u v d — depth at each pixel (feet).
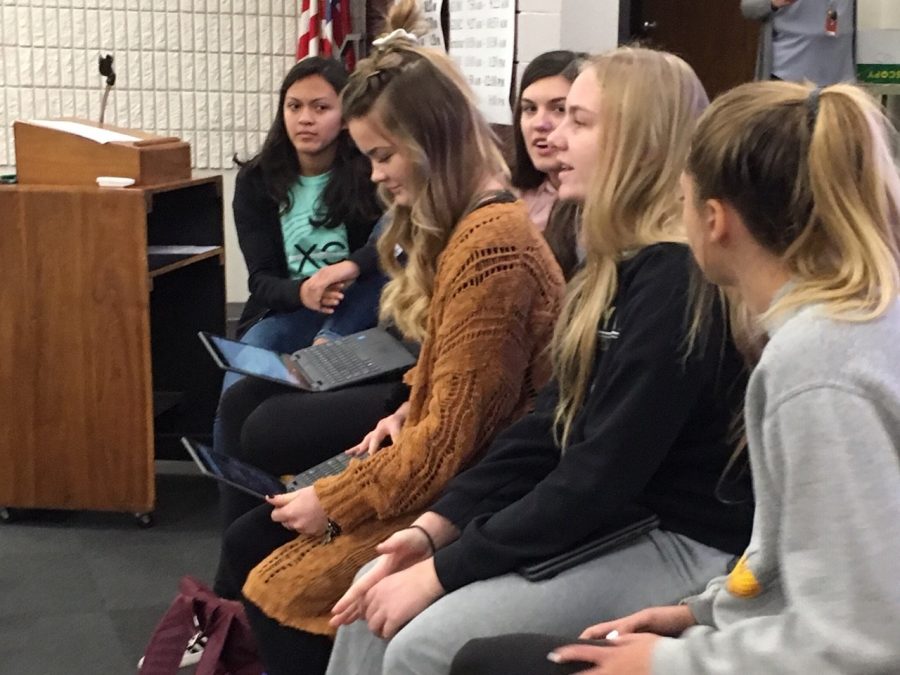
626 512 4.10
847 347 2.79
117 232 8.02
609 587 3.94
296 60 12.52
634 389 3.86
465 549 4.02
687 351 3.84
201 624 5.77
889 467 2.69
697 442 4.04
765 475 3.07
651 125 4.13
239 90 12.64
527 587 3.92
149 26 12.30
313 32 11.62
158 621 6.95
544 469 4.38
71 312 8.14
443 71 4.99
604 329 4.18
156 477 9.55
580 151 4.38
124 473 8.36
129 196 7.95
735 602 3.28
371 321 8.06
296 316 8.23
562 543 3.95
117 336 8.14
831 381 2.76
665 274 3.94
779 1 9.79
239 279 13.12
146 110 12.48
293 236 8.43
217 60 12.51
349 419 6.22
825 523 2.71
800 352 2.83
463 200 5.00
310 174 8.43
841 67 10.06
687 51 14.26
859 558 2.66
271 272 8.45
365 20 11.54
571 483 3.90
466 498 4.39
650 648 3.11
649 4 14.01
